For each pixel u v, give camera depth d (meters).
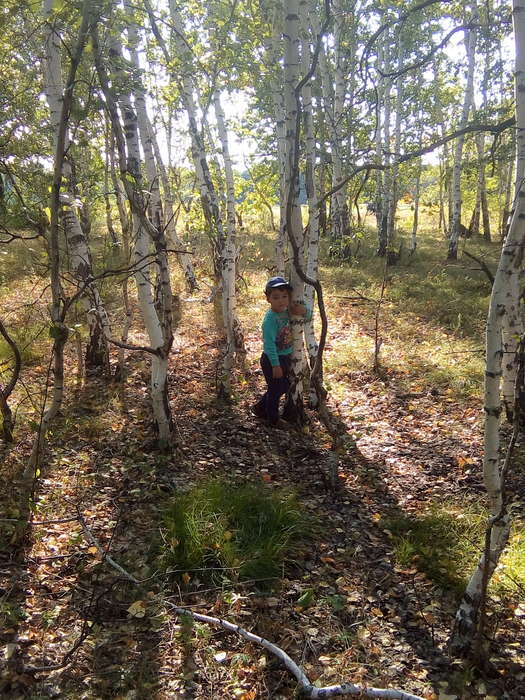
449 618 3.14
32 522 3.36
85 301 6.88
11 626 2.81
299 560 3.57
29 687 2.49
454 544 3.77
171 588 3.21
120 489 4.23
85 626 2.81
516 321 5.39
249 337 8.96
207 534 3.54
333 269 14.66
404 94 17.89
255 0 6.70
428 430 5.73
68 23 3.19
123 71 3.75
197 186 10.78
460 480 4.70
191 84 7.97
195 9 7.24
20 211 3.55
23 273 10.95
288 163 4.83
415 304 11.05
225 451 5.12
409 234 23.38
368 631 3.01
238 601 3.14
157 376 4.75
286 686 2.63
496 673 2.75
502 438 5.32
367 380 7.20
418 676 2.73
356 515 4.20
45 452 4.60
